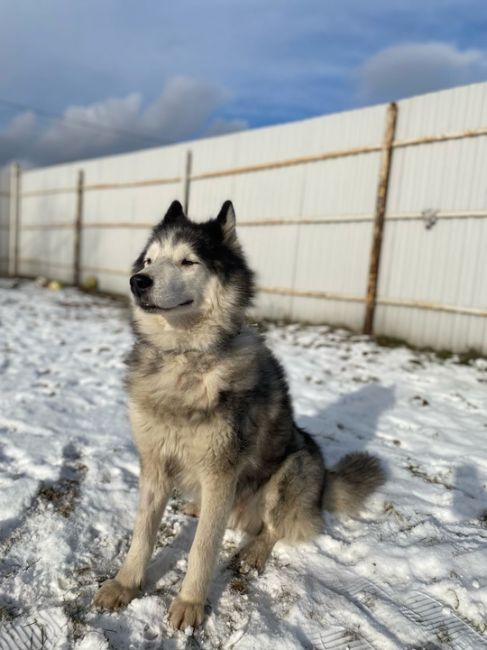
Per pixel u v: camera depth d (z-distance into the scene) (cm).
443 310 377
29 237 940
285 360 325
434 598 108
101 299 663
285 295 504
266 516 127
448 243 374
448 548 124
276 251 509
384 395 259
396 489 157
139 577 108
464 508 147
